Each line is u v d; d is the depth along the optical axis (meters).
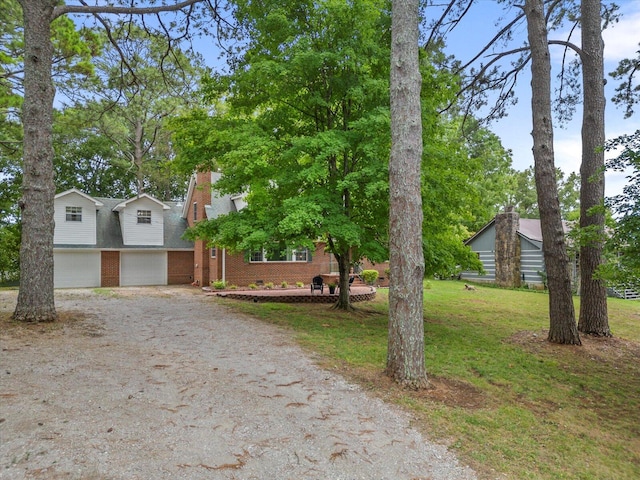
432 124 9.50
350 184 8.88
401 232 5.48
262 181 10.10
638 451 4.24
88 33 13.33
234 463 3.20
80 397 4.35
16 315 8.16
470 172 10.16
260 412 4.20
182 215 23.05
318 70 9.80
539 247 22.33
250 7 9.90
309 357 6.46
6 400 4.17
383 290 19.28
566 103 11.86
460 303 15.41
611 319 12.97
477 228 30.20
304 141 9.03
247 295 14.75
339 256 12.41
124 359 5.87
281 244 10.30
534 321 11.95
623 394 6.02
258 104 10.95
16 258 20.69
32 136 8.28
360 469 3.24
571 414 5.05
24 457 3.10
